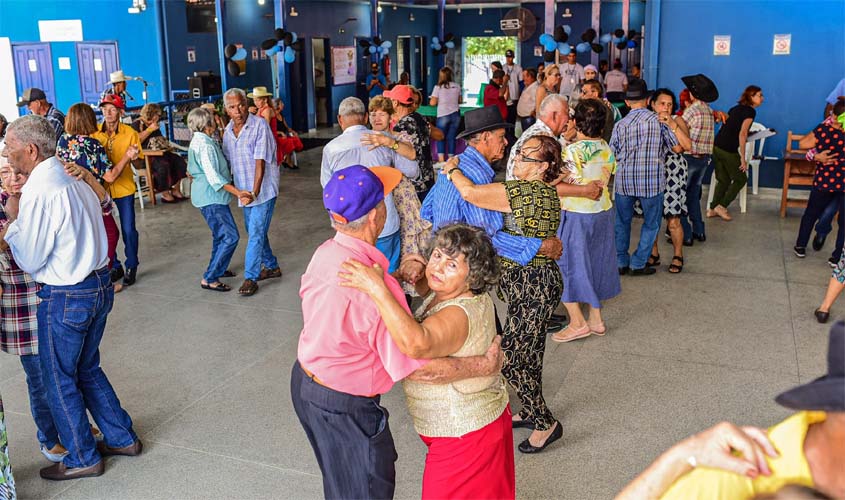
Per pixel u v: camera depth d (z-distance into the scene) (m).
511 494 2.36
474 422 2.18
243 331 4.90
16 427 3.67
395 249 4.69
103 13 15.35
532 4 22.19
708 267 6.12
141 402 3.89
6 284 3.04
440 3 21.69
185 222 8.13
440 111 11.93
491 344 2.20
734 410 3.68
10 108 16.31
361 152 4.52
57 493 3.08
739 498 1.04
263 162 5.41
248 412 3.77
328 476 2.22
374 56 18.81
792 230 7.29
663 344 4.54
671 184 5.82
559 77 8.06
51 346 3.01
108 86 13.48
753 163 8.89
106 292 3.12
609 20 21.41
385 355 2.06
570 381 4.05
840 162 5.93
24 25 15.87
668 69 9.50
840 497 0.97
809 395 0.90
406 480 3.13
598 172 4.33
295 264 6.46
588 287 4.50
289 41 13.83
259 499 3.02
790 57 8.98
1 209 3.12
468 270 2.12
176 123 11.99
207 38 15.88
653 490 1.11
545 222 3.08
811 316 4.97
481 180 3.21
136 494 3.07
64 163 3.10
